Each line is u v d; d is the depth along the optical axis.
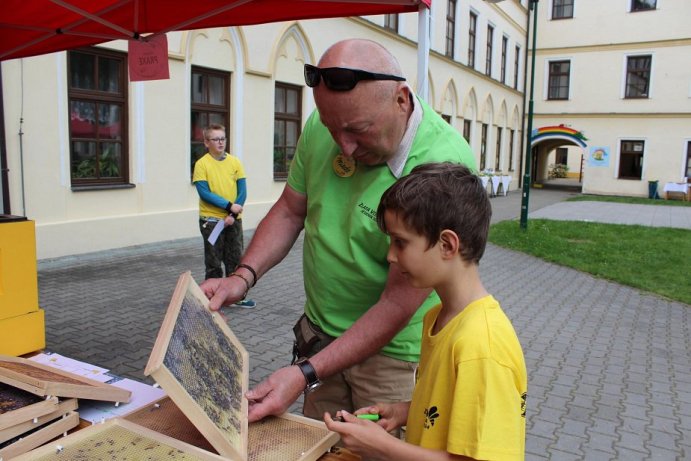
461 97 19.92
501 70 24.00
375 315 1.46
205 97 9.23
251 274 1.70
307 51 11.26
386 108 1.38
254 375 3.89
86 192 7.41
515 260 9.43
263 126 10.32
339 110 1.35
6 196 6.41
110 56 7.63
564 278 8.12
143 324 4.80
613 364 4.56
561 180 36.56
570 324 5.72
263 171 10.47
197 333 1.26
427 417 1.13
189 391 1.05
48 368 1.47
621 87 24.72
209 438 1.04
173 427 1.22
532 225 13.73
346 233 1.62
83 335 4.49
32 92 6.65
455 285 1.14
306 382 1.39
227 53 9.37
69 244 7.19
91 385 1.37
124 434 1.13
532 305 6.46
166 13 3.08
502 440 1.00
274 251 1.80
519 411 1.04
